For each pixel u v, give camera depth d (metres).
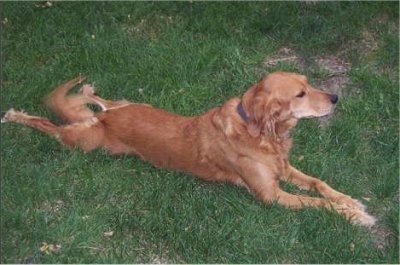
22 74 2.99
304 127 2.78
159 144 2.62
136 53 3.09
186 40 3.16
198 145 2.58
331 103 2.49
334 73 3.08
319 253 2.30
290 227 2.37
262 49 3.16
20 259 2.27
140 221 2.39
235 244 2.32
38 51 3.12
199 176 2.62
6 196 2.45
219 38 3.20
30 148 2.66
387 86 2.96
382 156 2.69
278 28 3.25
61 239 2.33
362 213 2.44
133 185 2.54
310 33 3.23
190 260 2.28
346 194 2.55
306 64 3.12
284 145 2.54
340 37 3.21
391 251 2.32
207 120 2.59
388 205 2.51
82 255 2.28
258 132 2.45
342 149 2.70
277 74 2.48
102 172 2.58
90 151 2.68
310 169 2.64
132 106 2.72
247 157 2.51
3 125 2.75
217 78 3.02
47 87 2.94
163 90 2.93
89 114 2.77
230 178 2.59
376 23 3.29
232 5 3.34
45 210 2.45
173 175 2.60
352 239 2.35
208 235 2.32
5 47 3.13
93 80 2.98
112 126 2.67
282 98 2.44
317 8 3.34
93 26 3.26
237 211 2.45
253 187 2.53
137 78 2.98
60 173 2.57
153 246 2.34
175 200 2.50
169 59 3.05
